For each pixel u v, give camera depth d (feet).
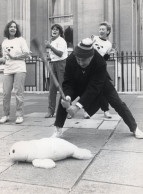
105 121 21.16
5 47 20.67
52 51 22.00
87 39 13.83
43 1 60.75
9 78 21.07
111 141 15.51
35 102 34.12
